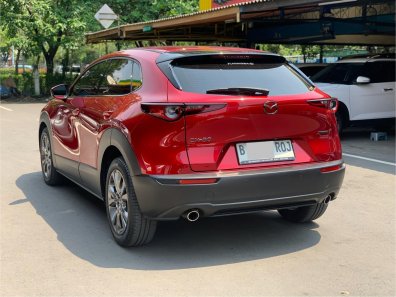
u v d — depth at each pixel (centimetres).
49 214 589
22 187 717
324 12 1470
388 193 689
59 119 646
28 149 1032
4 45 2870
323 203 522
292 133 454
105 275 418
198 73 455
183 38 2177
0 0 2462
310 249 478
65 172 648
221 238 508
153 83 457
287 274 421
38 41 2573
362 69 1191
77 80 628
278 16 1519
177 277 414
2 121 1570
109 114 494
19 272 424
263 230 532
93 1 2644
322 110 471
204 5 1967
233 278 412
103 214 590
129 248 479
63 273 422
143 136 429
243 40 2122
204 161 422
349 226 547
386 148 1071
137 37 2197
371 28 1677
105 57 579
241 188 425
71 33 2644
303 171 447
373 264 443
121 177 470
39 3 2494
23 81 2797
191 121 420
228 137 429
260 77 472
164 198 418
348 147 1085
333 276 417
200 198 418
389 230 534
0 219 570
